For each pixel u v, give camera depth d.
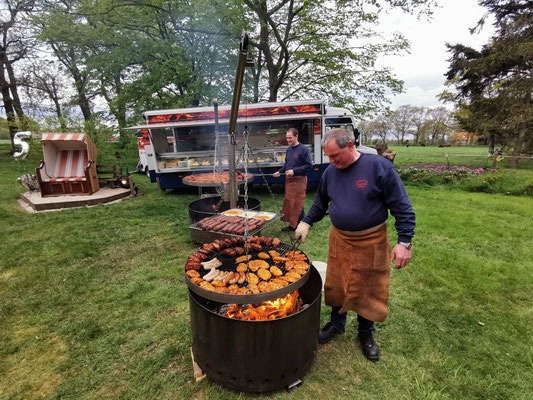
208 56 13.30
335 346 2.35
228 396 1.87
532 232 5.03
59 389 1.94
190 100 12.23
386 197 1.84
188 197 8.12
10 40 17.41
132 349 2.31
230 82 13.83
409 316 2.73
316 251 4.31
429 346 2.34
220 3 11.59
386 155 9.28
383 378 2.03
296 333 1.80
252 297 1.72
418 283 3.36
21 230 5.14
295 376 1.91
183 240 4.78
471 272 3.57
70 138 7.39
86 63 13.66
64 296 3.09
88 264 3.89
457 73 18.27
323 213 2.30
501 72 15.56
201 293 1.81
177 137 8.45
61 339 2.44
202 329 1.86
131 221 5.74
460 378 2.02
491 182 9.35
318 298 2.02
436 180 10.34
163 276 3.55
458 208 6.84
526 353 2.23
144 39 13.26
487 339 2.41
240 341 1.73
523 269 3.65
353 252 1.98
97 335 2.48
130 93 13.52
